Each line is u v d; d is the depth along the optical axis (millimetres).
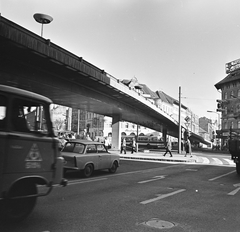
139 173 13500
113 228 4891
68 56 18891
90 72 21641
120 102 34469
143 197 7648
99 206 6434
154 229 4906
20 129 4801
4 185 4426
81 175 11555
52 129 5438
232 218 5789
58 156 5551
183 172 14469
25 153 4781
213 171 15344
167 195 8031
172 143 71812
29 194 5039
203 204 7012
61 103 32125
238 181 11461
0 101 4555
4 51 16062
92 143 12117
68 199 7035
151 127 69375
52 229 4711
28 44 15516
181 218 5668
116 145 41375
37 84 20438
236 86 64938
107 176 11953
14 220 4945
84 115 104000
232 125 63750
